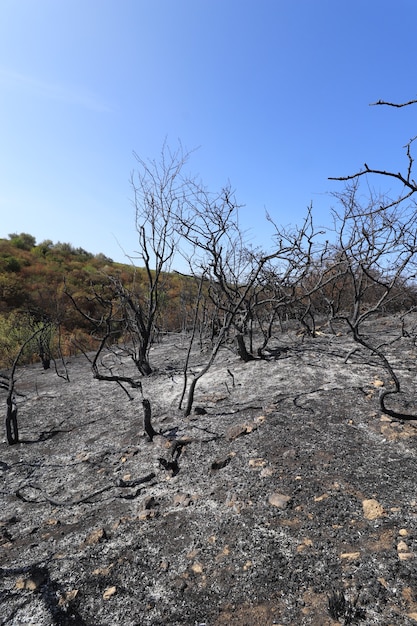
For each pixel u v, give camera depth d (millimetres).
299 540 2045
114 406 4918
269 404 4023
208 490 2682
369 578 1719
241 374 5285
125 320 6211
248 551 2025
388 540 1936
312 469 2709
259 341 7340
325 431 3281
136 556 2123
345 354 5527
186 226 4355
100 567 2068
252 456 3010
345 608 1568
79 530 2471
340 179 1458
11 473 3514
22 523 2691
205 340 8406
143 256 5711
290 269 4719
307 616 1588
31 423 4730
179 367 6414
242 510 2377
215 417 3930
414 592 1607
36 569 2113
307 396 4129
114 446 3727
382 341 6113
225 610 1689
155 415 4273
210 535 2203
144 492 2832
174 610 1731
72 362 8727
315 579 1771
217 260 4395
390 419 3357
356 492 2389
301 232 4484
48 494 3057
